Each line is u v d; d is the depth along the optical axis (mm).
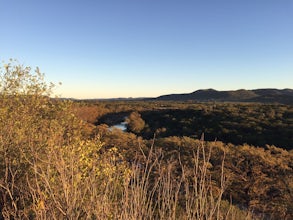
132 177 2561
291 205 10992
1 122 6352
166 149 16094
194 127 42750
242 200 11969
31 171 4285
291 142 31922
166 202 2502
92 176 2965
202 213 2365
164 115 50875
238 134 36656
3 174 4484
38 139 5230
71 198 2600
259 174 13750
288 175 13906
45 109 8273
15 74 8406
